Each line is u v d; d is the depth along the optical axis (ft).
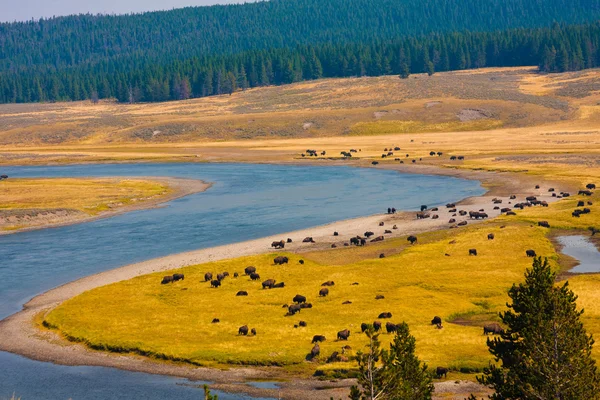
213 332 456.45
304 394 362.74
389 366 275.59
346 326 460.14
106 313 504.43
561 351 270.26
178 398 363.97
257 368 399.24
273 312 498.28
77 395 370.53
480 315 487.20
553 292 284.00
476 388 358.23
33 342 455.22
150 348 429.38
